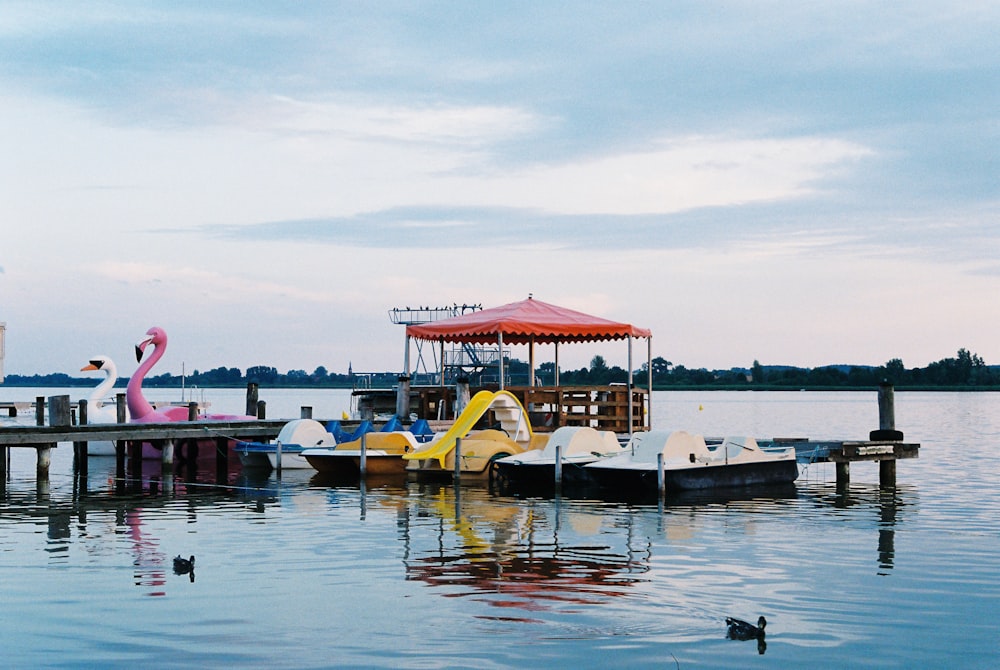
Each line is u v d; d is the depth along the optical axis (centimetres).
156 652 1099
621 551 1656
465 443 2773
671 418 8162
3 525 1939
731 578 1450
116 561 1565
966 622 1223
